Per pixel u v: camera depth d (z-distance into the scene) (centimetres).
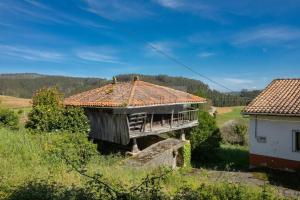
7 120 2053
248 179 1450
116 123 1950
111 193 639
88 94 2386
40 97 1897
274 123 1719
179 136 2369
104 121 2034
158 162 1656
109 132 2003
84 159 1392
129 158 1669
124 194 632
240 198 751
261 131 1772
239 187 791
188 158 2036
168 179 1006
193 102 2380
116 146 2069
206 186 817
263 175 1545
